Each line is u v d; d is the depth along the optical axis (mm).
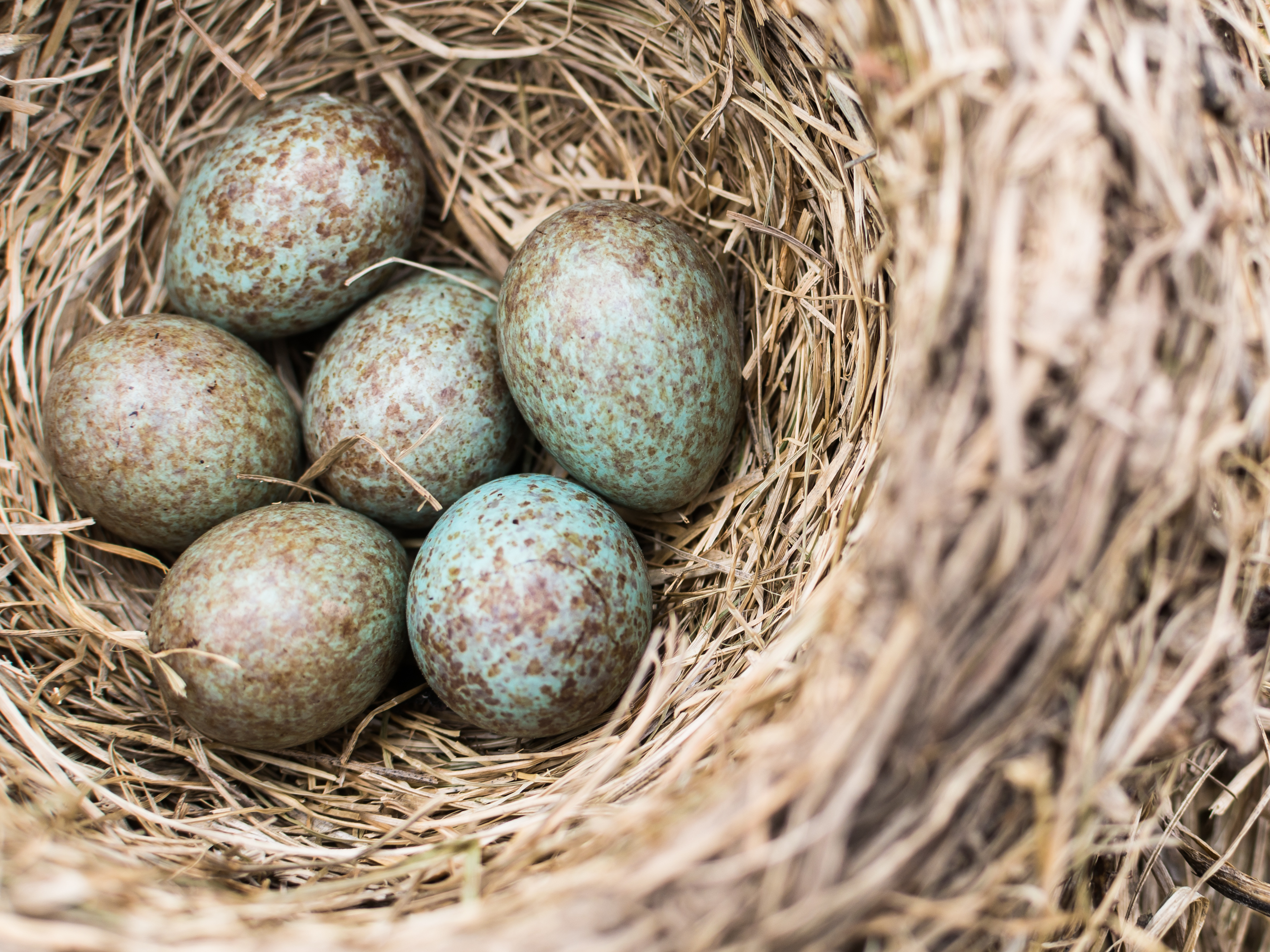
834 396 146
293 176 150
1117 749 122
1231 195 125
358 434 150
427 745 152
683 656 148
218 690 139
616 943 117
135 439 146
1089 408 118
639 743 143
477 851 131
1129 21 123
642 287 143
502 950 118
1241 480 126
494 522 142
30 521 151
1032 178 120
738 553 150
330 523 146
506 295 148
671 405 144
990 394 119
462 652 140
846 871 118
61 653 150
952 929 126
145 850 136
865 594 122
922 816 119
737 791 120
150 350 148
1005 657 118
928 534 118
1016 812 123
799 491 147
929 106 123
